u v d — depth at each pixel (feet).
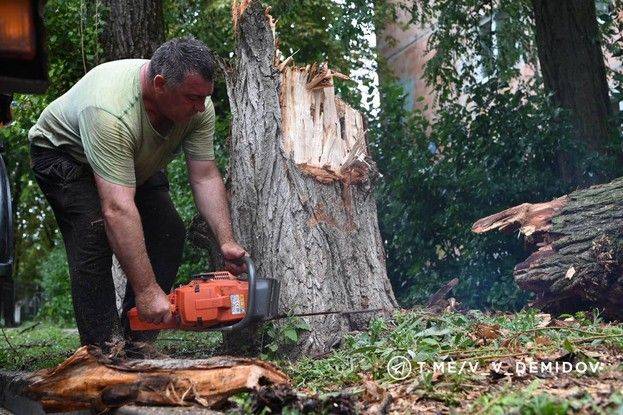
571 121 31.73
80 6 29.45
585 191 23.48
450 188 32.19
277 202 19.19
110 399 13.05
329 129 20.34
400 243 32.83
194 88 16.30
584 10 33.68
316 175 19.31
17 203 67.92
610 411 9.95
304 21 47.29
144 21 29.30
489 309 29.73
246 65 20.11
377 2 37.96
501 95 32.37
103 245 17.66
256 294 16.31
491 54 36.96
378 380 14.21
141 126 16.94
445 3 37.70
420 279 31.96
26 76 11.87
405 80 63.52
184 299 16.14
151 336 19.24
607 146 31.76
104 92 16.74
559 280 21.76
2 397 18.84
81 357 13.56
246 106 19.94
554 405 10.16
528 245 24.47
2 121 15.40
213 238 19.79
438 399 12.48
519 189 30.63
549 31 33.65
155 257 19.88
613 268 21.22
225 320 16.19
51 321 60.13
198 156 18.47
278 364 17.33
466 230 31.07
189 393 12.88
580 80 33.12
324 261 18.97
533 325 17.84
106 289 17.87
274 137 19.53
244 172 19.70
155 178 19.80
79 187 17.75
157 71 16.38
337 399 11.75
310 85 20.38
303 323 18.33
